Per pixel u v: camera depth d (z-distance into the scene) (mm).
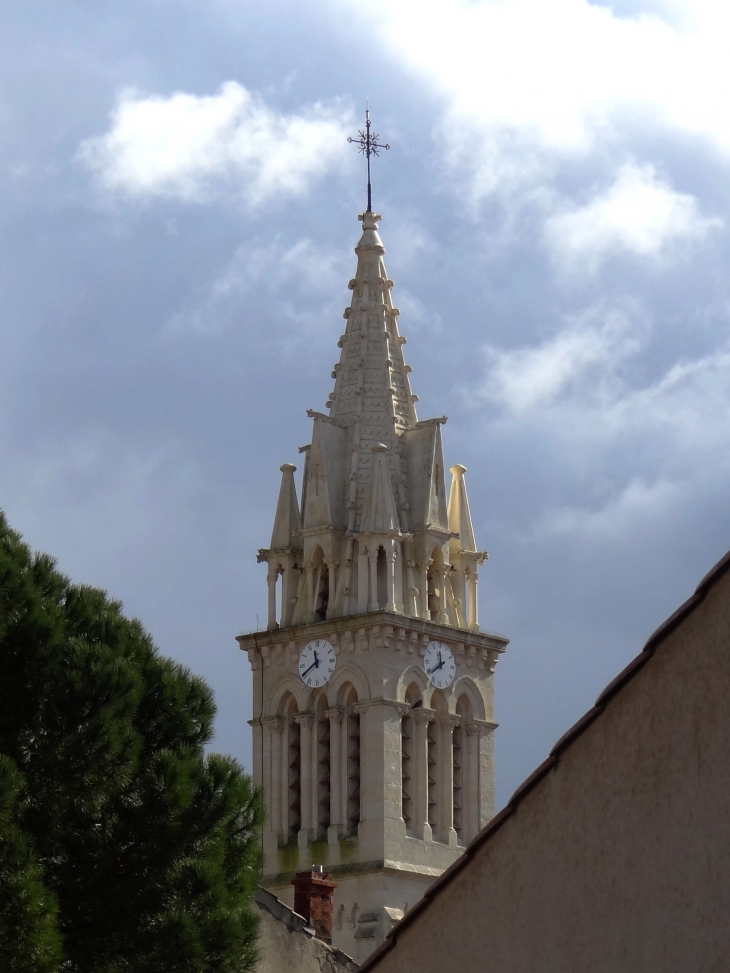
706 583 48938
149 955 71062
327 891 106188
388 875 148000
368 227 164375
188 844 73562
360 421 158500
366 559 153500
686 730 48938
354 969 86188
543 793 51062
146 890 72188
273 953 84500
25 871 66688
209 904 72562
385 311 162125
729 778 48125
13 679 72875
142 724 76688
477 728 155625
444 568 156500
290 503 158125
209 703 79375
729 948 47500
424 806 151250
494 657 157625
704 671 48812
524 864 51094
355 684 151125
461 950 51750
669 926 48531
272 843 152375
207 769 75125
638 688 49781
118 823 72312
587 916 49844
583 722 50500
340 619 151750
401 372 161375
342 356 161500
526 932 50750
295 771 154000
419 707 152375
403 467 158250
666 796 49062
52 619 74062
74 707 72438
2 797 67250
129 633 78375
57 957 65938
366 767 149625
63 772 71938
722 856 47938
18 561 76188
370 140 165500
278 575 156875
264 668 155625
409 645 152250
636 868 49250
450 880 52312
